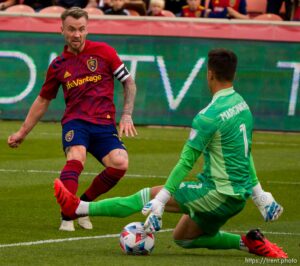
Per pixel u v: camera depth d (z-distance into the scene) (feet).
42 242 67.41
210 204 60.08
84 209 61.05
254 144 134.92
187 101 148.46
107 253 63.31
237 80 147.84
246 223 78.28
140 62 149.18
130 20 149.18
